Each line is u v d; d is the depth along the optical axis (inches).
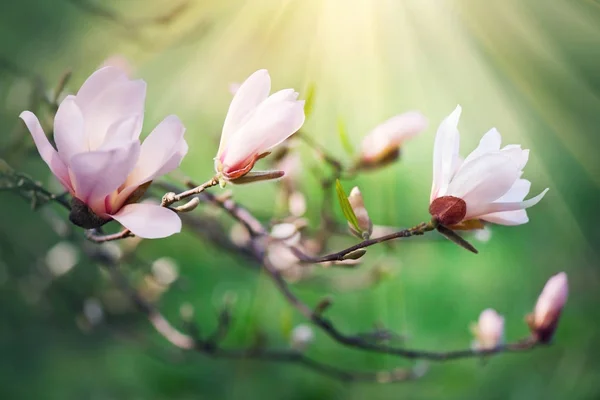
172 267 55.3
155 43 52.2
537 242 95.7
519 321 91.8
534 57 111.3
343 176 44.5
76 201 33.5
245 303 85.2
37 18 96.8
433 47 110.6
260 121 34.1
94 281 72.5
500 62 112.0
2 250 72.7
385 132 43.0
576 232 94.8
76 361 90.7
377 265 53.6
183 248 91.7
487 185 34.7
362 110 101.5
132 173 33.6
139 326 81.8
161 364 90.2
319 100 94.6
